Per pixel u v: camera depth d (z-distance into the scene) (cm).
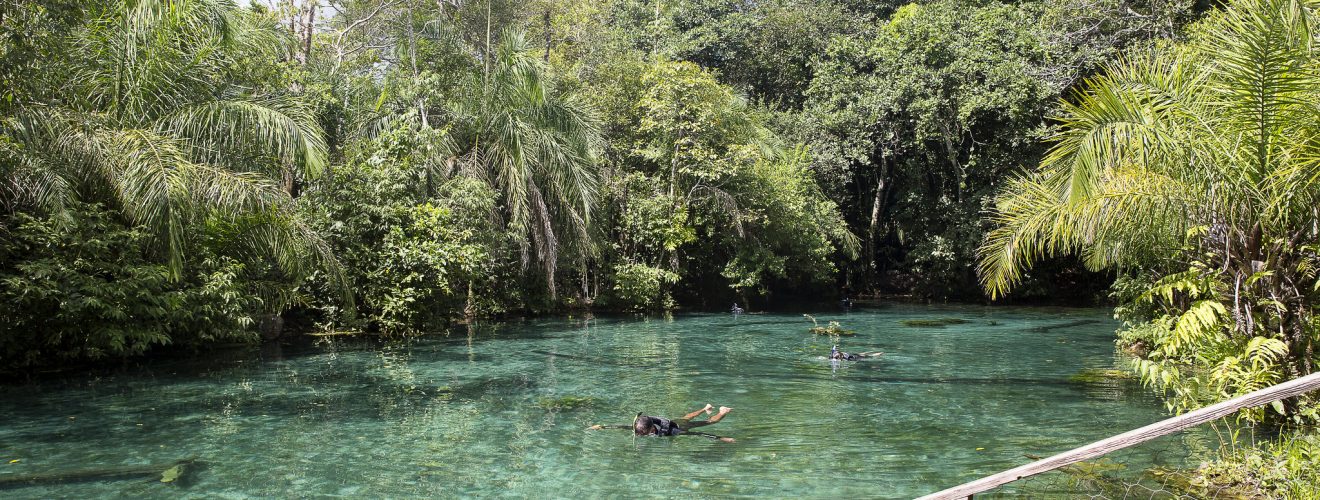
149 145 1127
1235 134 671
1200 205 704
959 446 715
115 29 1256
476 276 1889
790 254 2883
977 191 2992
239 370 1177
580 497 571
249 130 1348
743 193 2605
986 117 2777
